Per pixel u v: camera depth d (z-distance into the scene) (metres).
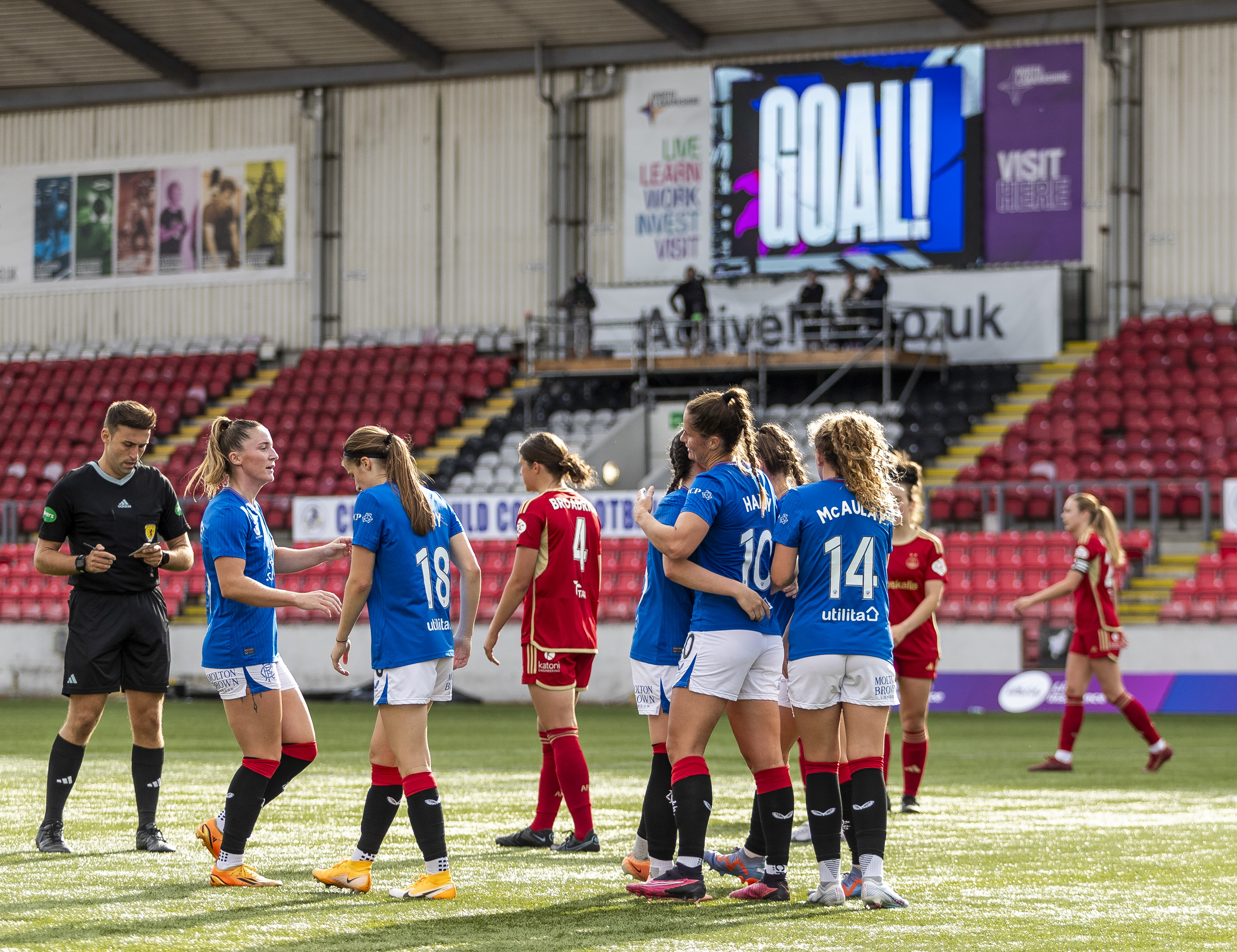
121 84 34.78
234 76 34.00
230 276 34.50
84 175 35.38
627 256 31.38
